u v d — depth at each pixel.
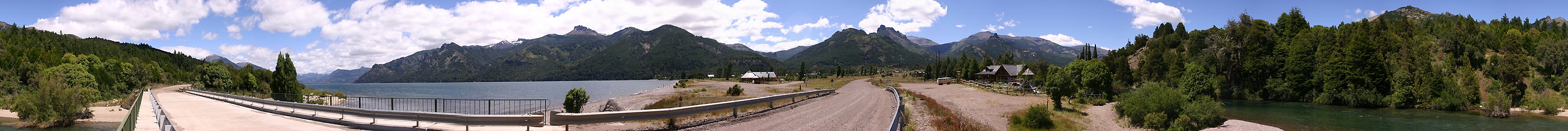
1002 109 42.31
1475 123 38.41
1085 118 35.94
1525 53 83.50
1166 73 86.25
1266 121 39.62
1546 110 43.00
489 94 117.00
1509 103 42.38
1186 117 31.91
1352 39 74.69
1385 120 40.47
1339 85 56.81
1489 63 73.44
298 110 29.91
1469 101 47.53
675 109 23.72
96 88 72.69
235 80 126.31
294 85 58.28
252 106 34.78
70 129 31.62
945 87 94.81
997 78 127.50
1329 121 39.91
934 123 26.38
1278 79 67.25
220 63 141.25
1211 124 34.31
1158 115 32.03
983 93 67.56
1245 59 76.31
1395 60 73.25
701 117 26.36
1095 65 56.47
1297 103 59.88
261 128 21.73
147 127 23.16
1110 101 53.09
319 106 26.73
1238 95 70.25
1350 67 56.53
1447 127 36.75
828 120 27.09
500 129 21.20
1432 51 84.38
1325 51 70.56
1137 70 95.62
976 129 26.89
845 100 43.78
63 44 166.50
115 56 170.38
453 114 20.55
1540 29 135.25
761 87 113.94
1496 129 35.31
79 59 90.62
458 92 135.25
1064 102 51.00
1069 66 73.38
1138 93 35.00
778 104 38.19
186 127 22.30
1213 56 80.94
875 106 36.09
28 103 33.78
